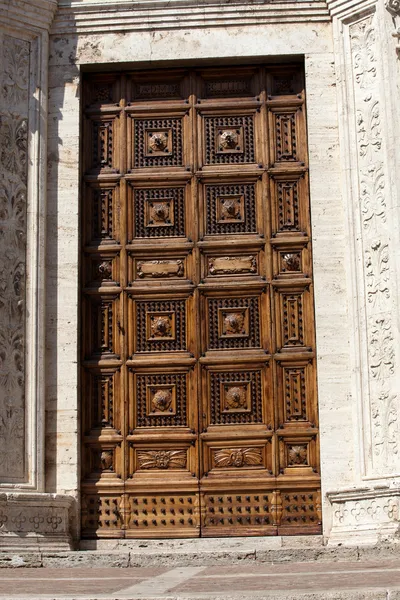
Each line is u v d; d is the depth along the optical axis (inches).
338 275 600.7
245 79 638.5
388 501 543.2
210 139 632.4
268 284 611.5
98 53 631.2
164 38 633.0
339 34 622.2
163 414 601.3
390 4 596.4
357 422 577.3
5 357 584.7
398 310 565.6
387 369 572.4
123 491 591.5
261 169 625.3
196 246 618.5
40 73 621.0
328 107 621.3
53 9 629.9
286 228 619.8
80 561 510.3
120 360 606.9
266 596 295.3
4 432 576.4
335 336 593.9
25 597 306.5
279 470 591.2
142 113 636.1
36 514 563.8
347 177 604.1
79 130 625.0
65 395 593.6
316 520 584.4
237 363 604.7
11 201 602.2
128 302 614.2
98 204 627.2
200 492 590.2
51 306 603.2
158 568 476.1
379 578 357.4
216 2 631.8
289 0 631.8
